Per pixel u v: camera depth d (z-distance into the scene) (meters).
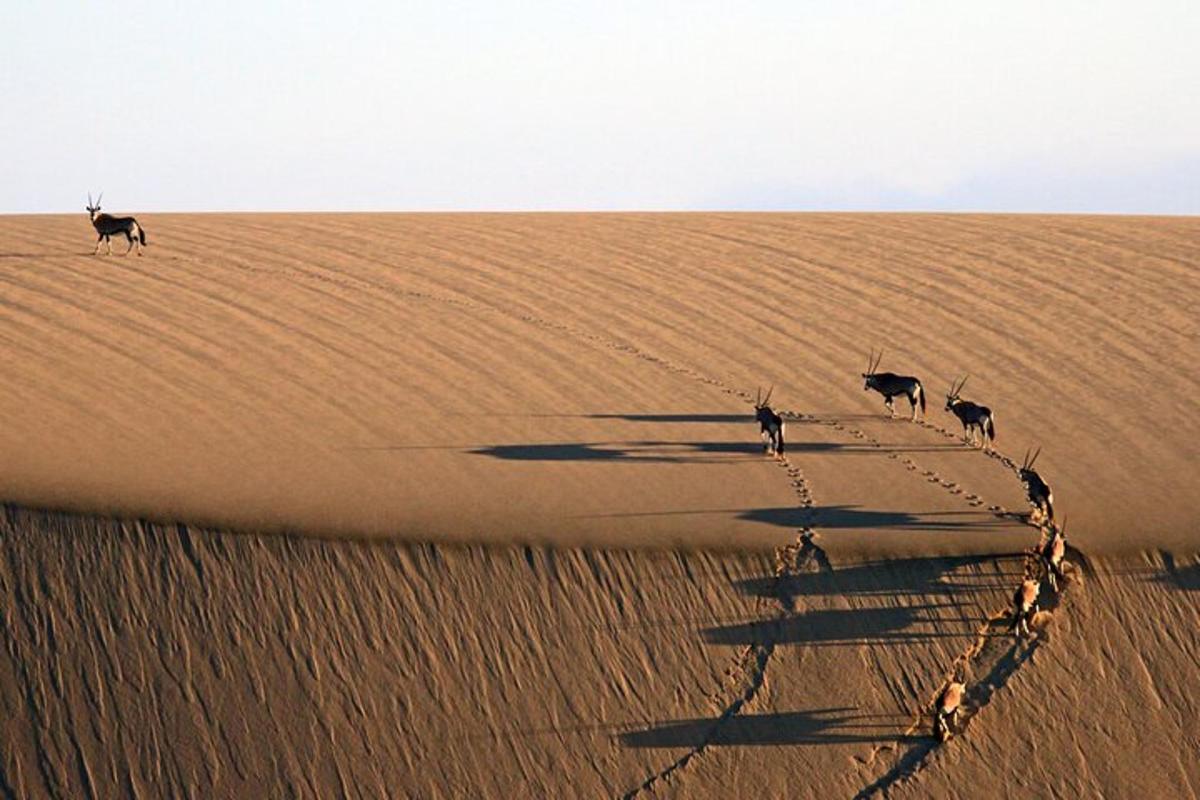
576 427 80.12
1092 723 61.03
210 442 73.69
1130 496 73.31
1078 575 65.75
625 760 58.38
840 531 67.25
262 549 61.59
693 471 74.19
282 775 56.88
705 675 60.69
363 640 60.00
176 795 56.22
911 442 80.69
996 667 62.19
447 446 75.81
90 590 60.12
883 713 60.44
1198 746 60.88
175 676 58.56
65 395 78.88
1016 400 86.81
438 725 58.53
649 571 63.19
